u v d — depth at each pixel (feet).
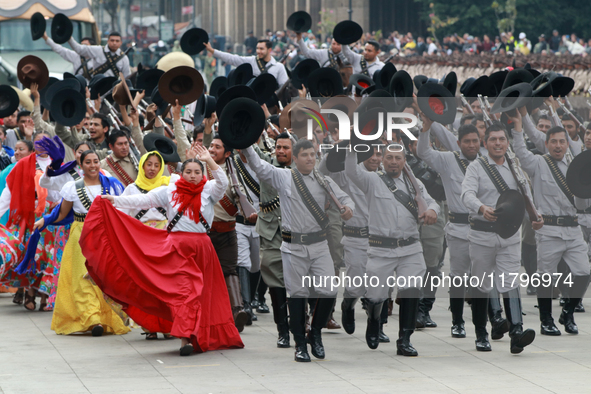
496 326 50.39
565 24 326.44
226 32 380.58
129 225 49.70
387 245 46.70
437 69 161.99
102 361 46.96
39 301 67.00
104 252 49.55
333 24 304.50
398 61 174.91
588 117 48.98
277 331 55.16
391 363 46.34
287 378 43.14
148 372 44.42
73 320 54.03
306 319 49.26
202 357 47.88
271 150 56.90
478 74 147.84
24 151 66.95
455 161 46.96
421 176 46.68
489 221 47.42
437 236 48.37
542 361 46.85
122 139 58.70
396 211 46.39
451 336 53.16
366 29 361.92
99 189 55.16
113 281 49.75
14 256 61.00
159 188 50.16
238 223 57.06
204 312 49.08
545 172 49.03
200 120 60.70
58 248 60.49
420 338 52.80
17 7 139.33
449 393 40.45
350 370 44.78
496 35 321.93
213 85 76.48
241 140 45.32
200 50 89.97
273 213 50.72
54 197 59.21
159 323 51.80
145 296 49.83
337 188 46.55
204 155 49.08
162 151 59.57
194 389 41.06
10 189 61.67
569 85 50.39
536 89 49.78
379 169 46.50
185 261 48.85
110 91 75.51
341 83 63.21
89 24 143.33
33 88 72.59
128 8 374.02
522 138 48.01
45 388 41.27
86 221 49.67
